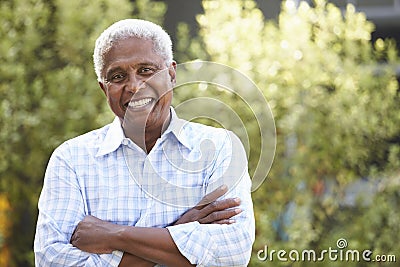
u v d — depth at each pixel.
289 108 7.05
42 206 3.45
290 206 7.06
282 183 7.04
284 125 7.00
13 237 7.44
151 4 7.59
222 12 7.23
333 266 7.06
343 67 7.18
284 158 7.05
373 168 7.21
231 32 7.16
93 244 3.32
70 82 7.29
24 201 7.45
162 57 3.41
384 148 7.29
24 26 7.39
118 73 3.37
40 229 3.41
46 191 3.46
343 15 8.14
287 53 7.11
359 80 7.19
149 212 3.40
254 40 7.15
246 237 3.37
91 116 7.25
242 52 7.11
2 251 7.36
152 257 3.30
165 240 3.30
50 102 7.24
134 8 7.71
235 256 3.34
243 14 7.42
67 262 3.34
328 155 7.11
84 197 3.44
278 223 7.04
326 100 7.11
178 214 3.40
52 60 7.49
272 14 7.81
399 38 8.48
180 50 7.33
